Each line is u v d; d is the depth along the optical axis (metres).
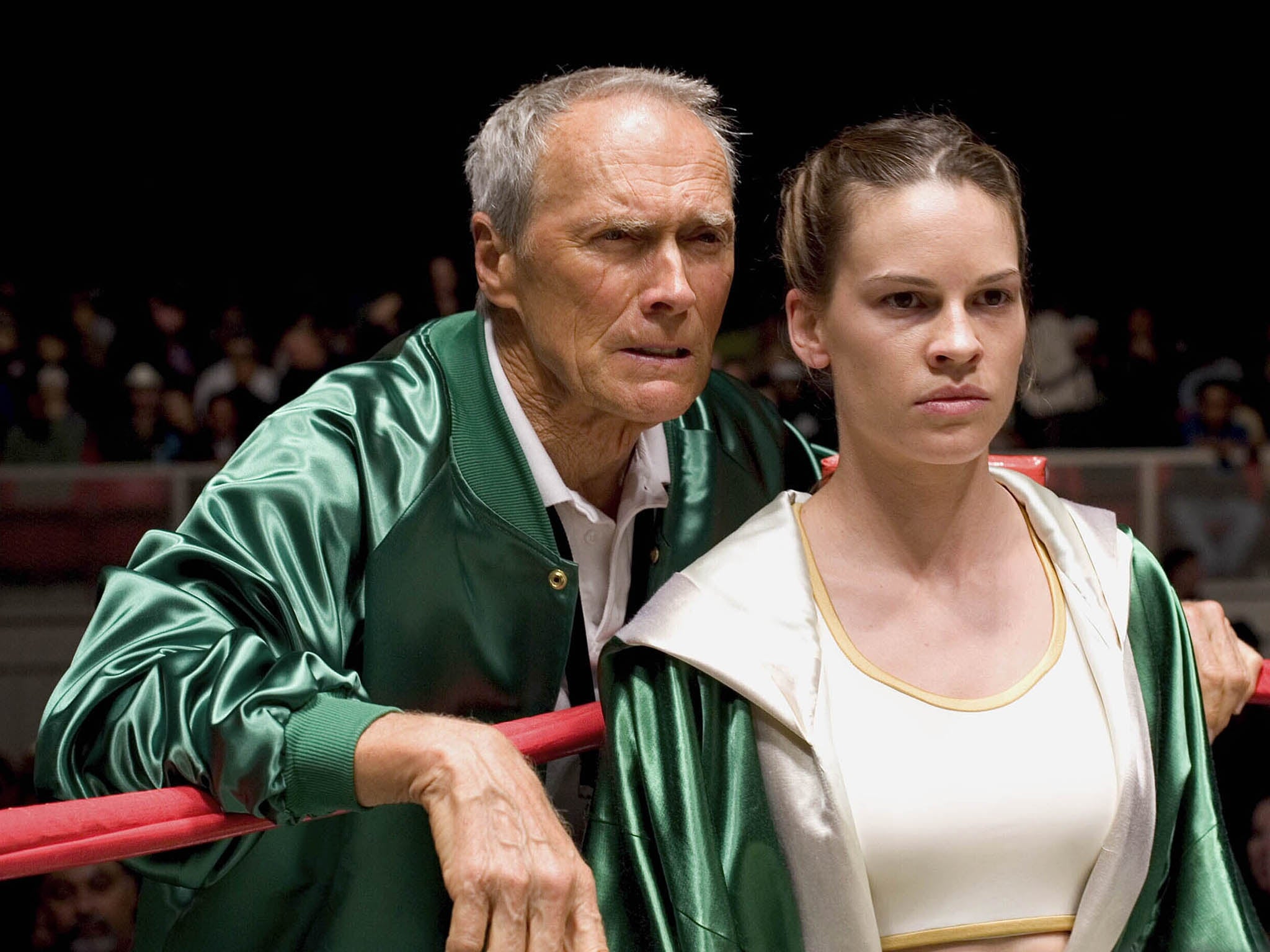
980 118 15.41
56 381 11.54
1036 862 2.34
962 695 2.39
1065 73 15.40
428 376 3.17
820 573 2.50
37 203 16.00
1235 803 6.10
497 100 15.77
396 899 2.91
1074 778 2.35
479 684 3.03
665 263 2.86
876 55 14.84
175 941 3.03
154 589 2.74
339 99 15.91
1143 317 12.30
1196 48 15.38
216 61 15.95
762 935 2.34
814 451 3.70
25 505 9.85
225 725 2.42
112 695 2.61
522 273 2.98
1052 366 12.15
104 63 15.87
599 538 3.20
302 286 14.70
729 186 2.98
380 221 16.14
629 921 2.37
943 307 2.32
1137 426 11.88
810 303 2.49
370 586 2.94
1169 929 2.40
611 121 2.89
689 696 2.44
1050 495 2.61
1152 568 2.57
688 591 2.50
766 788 2.38
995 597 2.48
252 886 2.96
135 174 16.06
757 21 14.88
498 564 3.02
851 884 2.30
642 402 2.91
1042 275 15.82
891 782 2.33
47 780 2.57
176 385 12.70
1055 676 2.42
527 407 3.12
